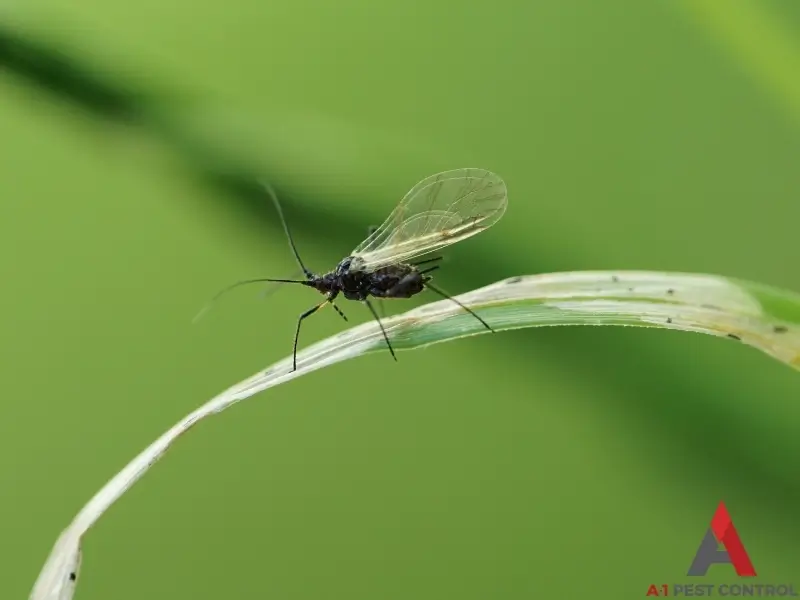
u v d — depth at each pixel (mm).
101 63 59
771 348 54
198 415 55
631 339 57
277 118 59
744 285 54
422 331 55
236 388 55
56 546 54
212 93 59
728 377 57
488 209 59
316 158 59
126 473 54
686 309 54
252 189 59
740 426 57
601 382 58
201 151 59
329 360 55
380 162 59
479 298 55
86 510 54
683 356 57
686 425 57
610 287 55
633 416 58
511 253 59
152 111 59
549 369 58
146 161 59
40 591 54
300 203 59
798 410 57
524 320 55
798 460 57
